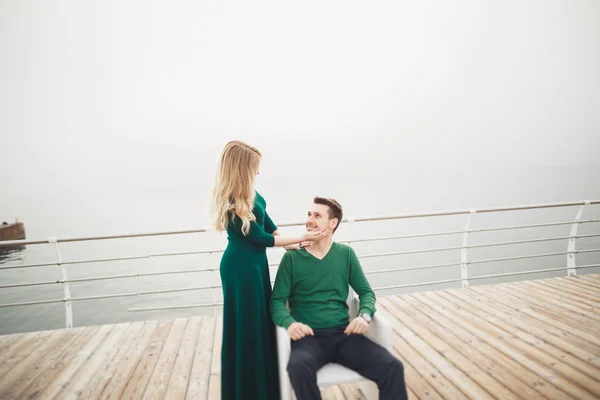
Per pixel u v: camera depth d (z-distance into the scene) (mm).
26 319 21766
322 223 1837
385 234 33438
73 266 32781
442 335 2797
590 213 43781
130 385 2252
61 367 2521
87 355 2699
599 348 2463
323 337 1698
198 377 2332
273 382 1828
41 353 2752
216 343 2861
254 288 1741
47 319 21703
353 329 1624
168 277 28953
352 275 1897
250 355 1729
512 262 26641
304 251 1864
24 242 3162
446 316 3186
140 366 2504
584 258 27266
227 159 1721
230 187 1715
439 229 35281
